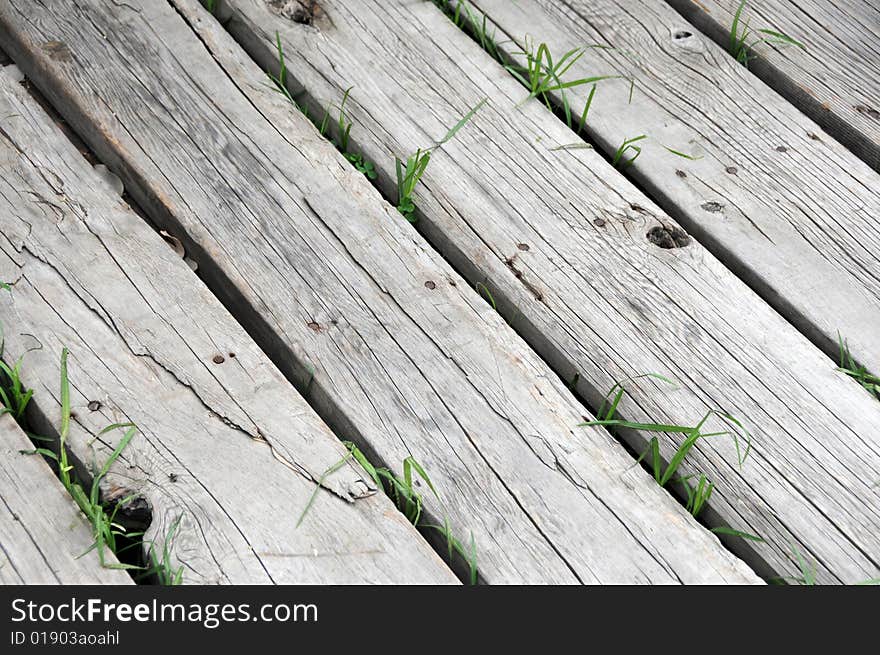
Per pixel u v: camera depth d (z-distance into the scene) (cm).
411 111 245
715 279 217
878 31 274
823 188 237
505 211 226
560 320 208
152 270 208
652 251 221
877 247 226
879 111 255
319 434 186
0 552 168
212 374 193
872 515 184
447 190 229
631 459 189
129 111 236
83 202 219
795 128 250
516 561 174
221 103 240
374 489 180
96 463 178
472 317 206
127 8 258
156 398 188
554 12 272
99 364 192
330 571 170
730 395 199
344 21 263
